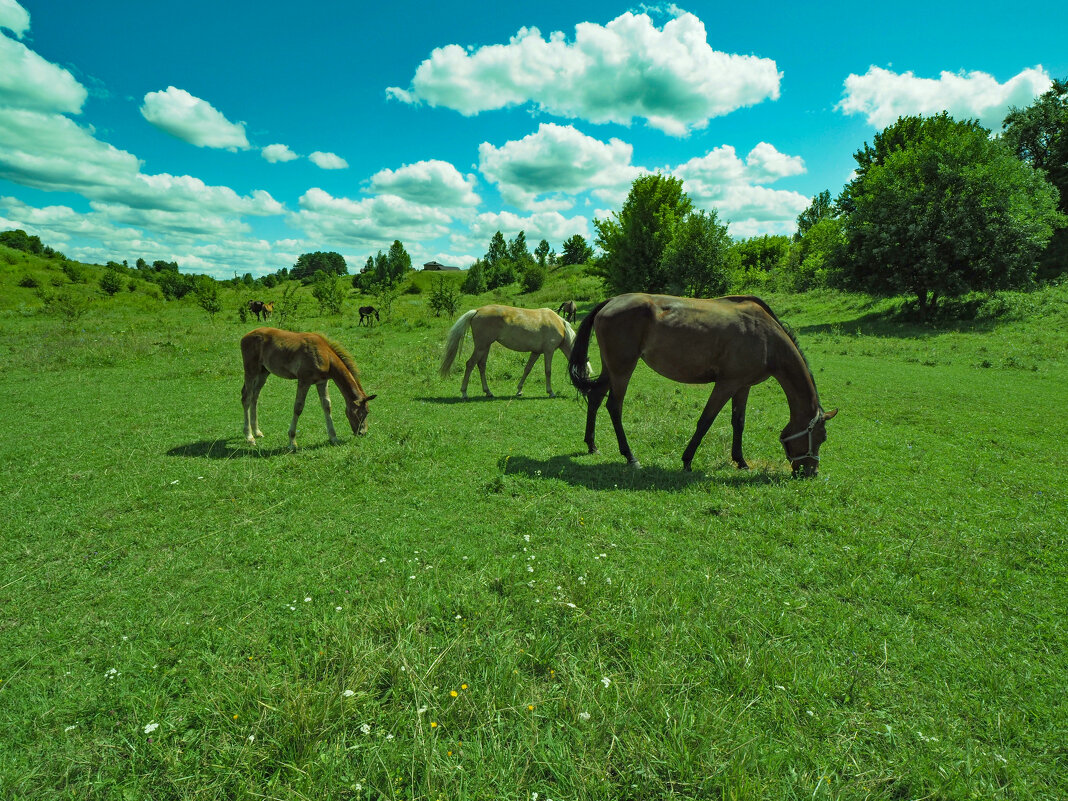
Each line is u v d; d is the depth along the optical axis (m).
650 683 2.45
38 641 2.89
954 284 19.47
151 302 37.03
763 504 4.83
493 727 2.24
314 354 6.53
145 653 2.75
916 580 3.53
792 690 2.51
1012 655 2.82
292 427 6.63
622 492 5.20
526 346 10.08
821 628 3.04
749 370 5.74
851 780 2.07
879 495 5.11
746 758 2.05
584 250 89.44
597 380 6.53
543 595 3.26
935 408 8.94
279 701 2.31
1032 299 20.11
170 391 10.22
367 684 2.44
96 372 12.12
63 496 4.95
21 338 17.55
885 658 2.77
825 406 9.28
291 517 4.57
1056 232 27.25
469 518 4.58
